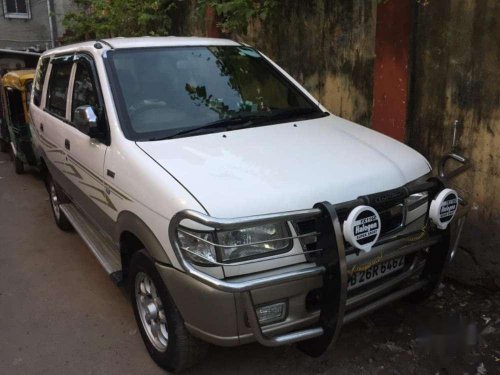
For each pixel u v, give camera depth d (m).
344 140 3.39
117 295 4.17
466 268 3.98
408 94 4.13
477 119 3.73
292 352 3.30
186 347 2.87
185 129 3.41
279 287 2.54
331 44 4.89
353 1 4.58
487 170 3.73
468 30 3.68
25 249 5.18
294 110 3.91
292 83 4.22
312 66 5.14
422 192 3.04
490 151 3.69
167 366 3.08
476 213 3.85
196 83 3.78
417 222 3.06
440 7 3.82
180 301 2.66
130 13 8.30
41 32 20.59
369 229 2.62
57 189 5.23
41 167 5.66
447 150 3.98
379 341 3.38
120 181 3.14
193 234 2.53
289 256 2.60
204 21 7.00
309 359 3.23
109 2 9.00
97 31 9.26
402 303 3.78
